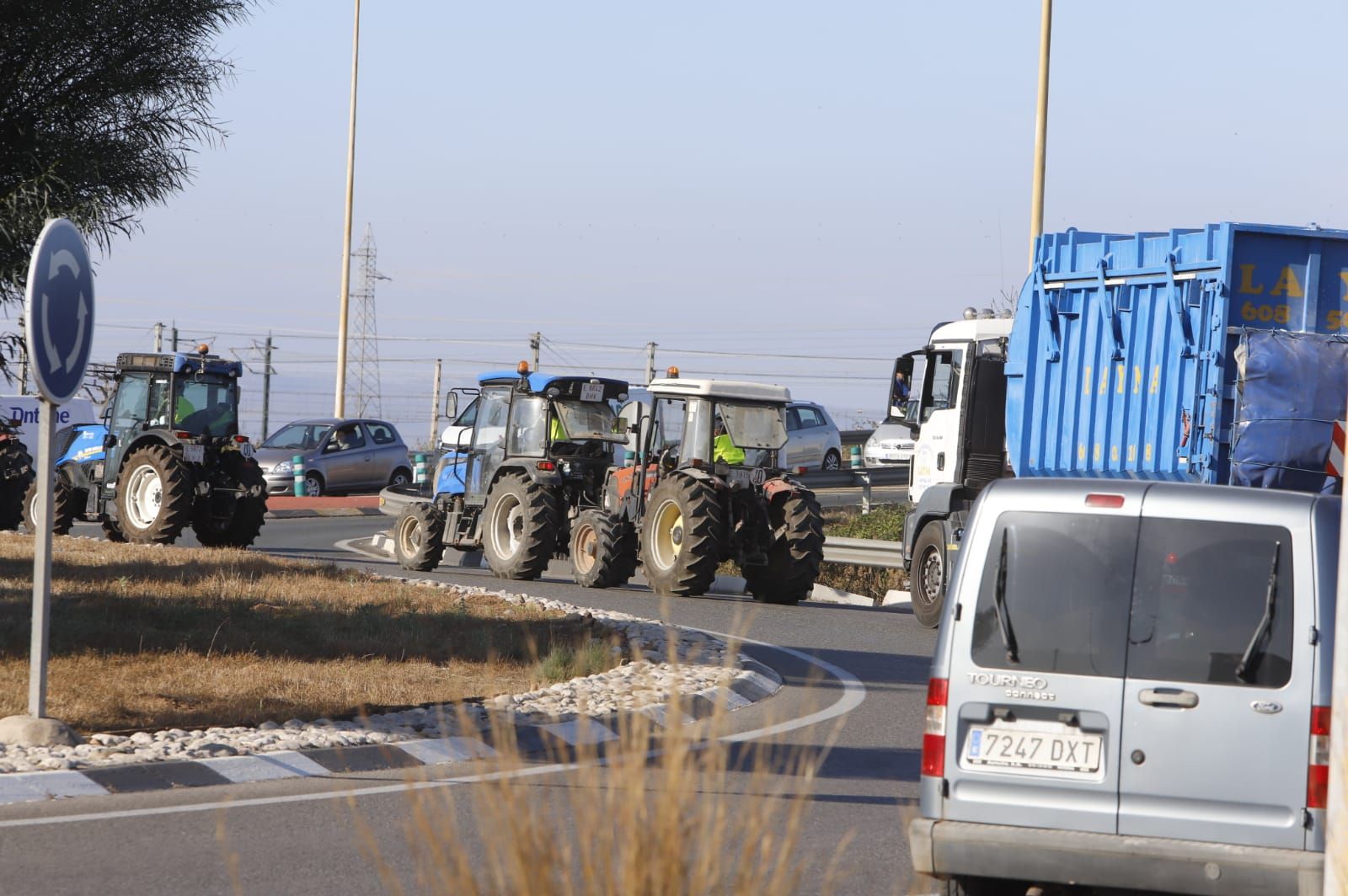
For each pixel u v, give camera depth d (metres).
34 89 40.06
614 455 76.38
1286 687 20.00
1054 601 21.12
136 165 40.78
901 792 30.84
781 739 35.94
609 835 14.07
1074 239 54.47
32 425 108.62
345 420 132.62
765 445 70.38
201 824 26.14
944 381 64.38
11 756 29.44
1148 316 48.59
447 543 78.69
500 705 34.72
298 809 27.50
